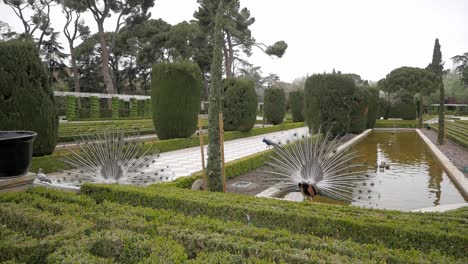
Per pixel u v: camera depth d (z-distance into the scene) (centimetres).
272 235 346
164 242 318
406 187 880
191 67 1400
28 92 845
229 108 1803
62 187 579
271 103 2470
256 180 866
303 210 441
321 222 406
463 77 5128
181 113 1398
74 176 682
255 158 1014
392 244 371
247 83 1830
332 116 1501
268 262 275
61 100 2984
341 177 670
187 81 1396
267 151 1104
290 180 673
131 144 785
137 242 320
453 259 301
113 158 692
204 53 3547
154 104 1418
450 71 5912
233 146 1471
